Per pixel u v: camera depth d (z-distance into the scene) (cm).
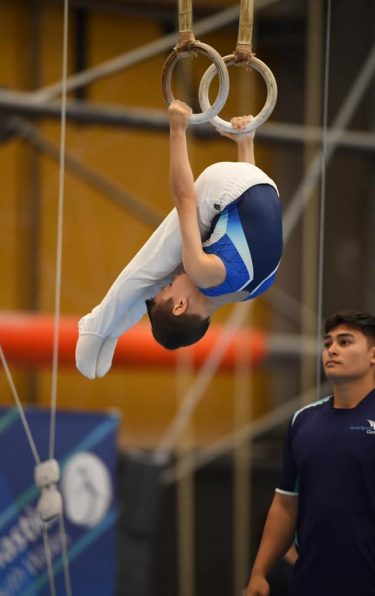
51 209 2606
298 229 2645
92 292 2633
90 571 1541
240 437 2475
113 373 2672
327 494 945
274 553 1001
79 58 2588
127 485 1839
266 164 2750
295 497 996
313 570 955
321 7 2400
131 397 2695
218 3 2570
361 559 938
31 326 1945
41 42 2547
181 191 811
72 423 1545
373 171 2619
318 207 2444
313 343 2248
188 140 2331
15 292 2570
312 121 2438
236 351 2172
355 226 2650
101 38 2617
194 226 809
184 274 858
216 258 822
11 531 1505
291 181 2720
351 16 2519
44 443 1527
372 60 2200
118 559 1808
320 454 952
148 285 862
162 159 2691
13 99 1945
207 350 2125
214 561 2428
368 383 964
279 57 2703
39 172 2575
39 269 2588
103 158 2627
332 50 2502
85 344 883
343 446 946
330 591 948
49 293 2602
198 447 2566
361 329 962
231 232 833
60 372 2616
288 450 994
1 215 2555
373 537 938
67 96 2552
